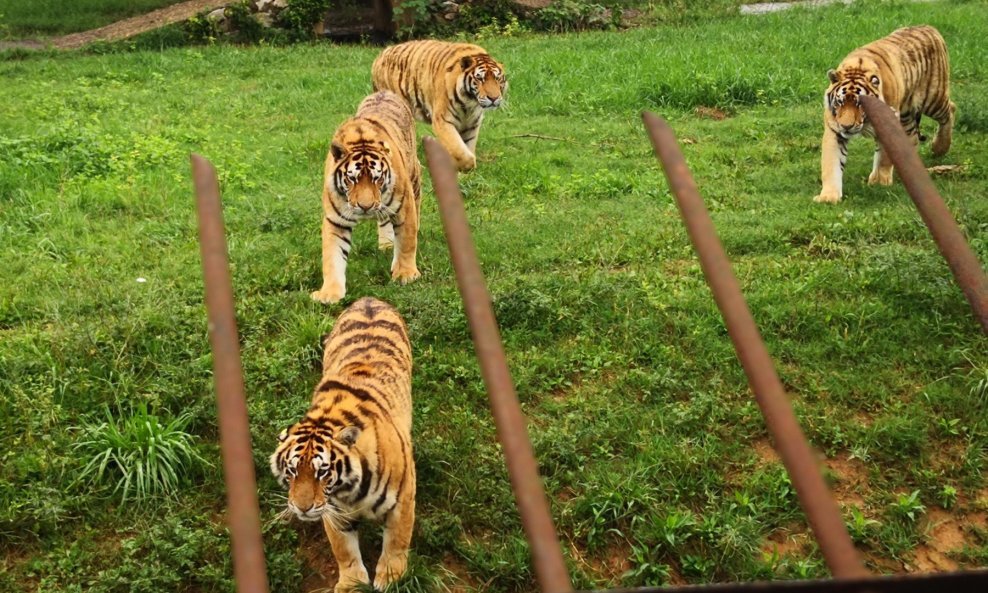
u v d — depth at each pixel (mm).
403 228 7422
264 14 18203
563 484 5566
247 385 6230
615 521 5262
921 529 5254
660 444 5727
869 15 16734
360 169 7016
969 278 1769
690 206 1562
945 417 5941
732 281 1495
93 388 6062
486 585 4934
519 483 1352
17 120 11766
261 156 10727
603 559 5145
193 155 1619
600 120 12070
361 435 4473
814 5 18641
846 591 1204
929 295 6902
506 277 7539
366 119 7496
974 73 13352
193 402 6066
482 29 17844
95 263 7738
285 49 17094
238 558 1300
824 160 9180
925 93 9703
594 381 6383
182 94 13836
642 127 11766
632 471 5547
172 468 5508
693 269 7645
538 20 18500
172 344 6508
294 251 8008
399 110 8062
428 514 5285
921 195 1836
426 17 18219
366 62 15961
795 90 12875
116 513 5344
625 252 7934
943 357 6379
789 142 10867
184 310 6898
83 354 6328
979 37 15055
